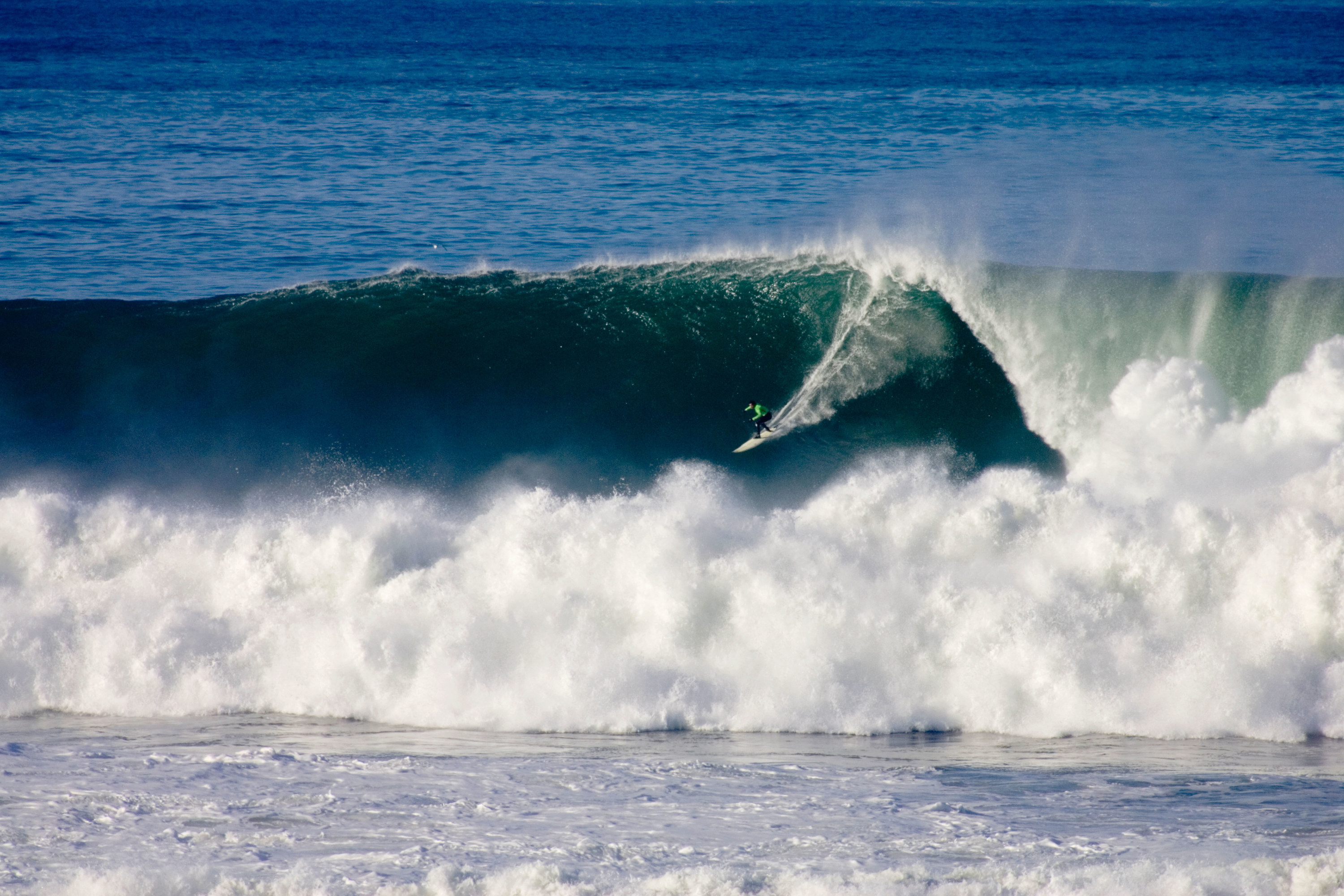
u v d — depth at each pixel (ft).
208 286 254.88
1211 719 101.65
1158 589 111.34
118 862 71.20
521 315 201.67
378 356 194.70
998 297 192.54
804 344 195.11
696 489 156.25
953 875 68.23
